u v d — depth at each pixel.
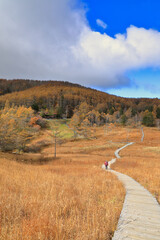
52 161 26.45
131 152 42.47
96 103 176.00
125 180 10.98
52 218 3.91
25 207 4.65
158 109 126.69
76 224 3.70
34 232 3.13
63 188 7.11
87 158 33.03
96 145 56.47
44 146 56.41
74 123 88.69
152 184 9.09
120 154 40.69
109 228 3.75
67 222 3.58
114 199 6.40
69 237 3.22
